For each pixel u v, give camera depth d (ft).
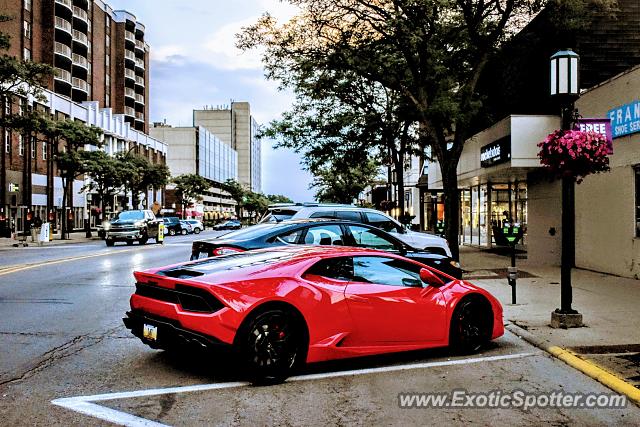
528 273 48.55
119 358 20.17
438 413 15.01
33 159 163.84
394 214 109.29
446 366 19.74
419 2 45.24
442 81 52.29
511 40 54.24
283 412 14.85
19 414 14.34
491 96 71.77
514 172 60.39
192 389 16.63
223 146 472.85
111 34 242.99
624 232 43.16
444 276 21.84
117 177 146.41
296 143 79.56
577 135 25.84
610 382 17.44
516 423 14.40
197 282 17.01
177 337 17.26
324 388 16.97
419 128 81.05
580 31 50.80
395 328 19.58
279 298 17.19
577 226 50.70
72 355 20.49
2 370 18.40
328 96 72.28
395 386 17.31
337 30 52.01
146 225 100.17
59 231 172.24
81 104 197.88
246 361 16.63
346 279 19.26
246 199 472.85
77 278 44.27
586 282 40.60
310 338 17.75
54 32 187.01
